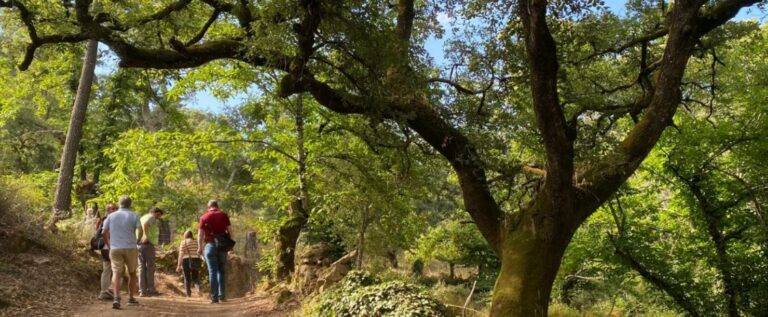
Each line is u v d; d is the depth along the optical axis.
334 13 7.80
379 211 12.59
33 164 29.91
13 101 22.59
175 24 9.44
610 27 10.15
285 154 13.66
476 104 10.02
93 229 13.23
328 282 9.09
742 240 13.12
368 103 8.87
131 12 9.25
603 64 11.65
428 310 6.59
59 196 17.52
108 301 9.55
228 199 34.50
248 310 9.47
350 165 12.88
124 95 23.41
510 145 10.45
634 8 10.73
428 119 9.20
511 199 10.13
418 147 11.18
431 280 20.50
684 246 13.62
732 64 13.84
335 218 12.99
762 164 12.86
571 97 10.56
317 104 13.62
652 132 8.03
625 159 7.88
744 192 12.88
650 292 14.32
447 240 23.27
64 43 9.52
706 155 12.99
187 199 28.36
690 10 7.77
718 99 12.80
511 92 10.13
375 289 7.17
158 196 26.12
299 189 14.00
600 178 7.89
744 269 12.79
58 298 8.73
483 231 8.91
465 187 9.14
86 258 11.61
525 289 7.48
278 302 9.64
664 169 13.40
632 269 14.05
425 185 12.23
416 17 10.95
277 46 7.73
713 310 13.04
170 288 14.63
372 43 8.16
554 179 7.60
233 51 8.81
